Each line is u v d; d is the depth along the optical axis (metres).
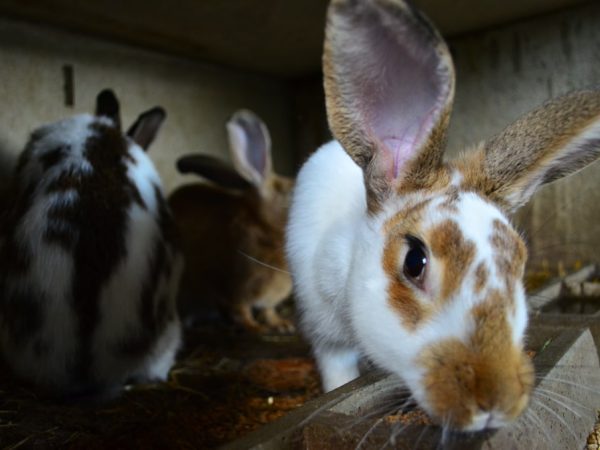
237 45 0.74
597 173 0.67
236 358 0.56
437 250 0.26
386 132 0.31
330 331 0.37
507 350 0.25
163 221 0.50
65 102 0.66
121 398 0.45
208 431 0.40
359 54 0.29
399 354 0.27
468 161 0.31
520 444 0.26
